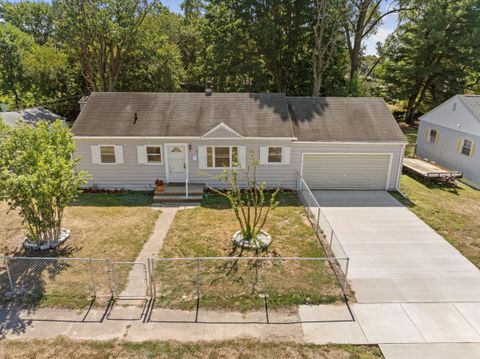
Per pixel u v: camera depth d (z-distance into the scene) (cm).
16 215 1397
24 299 895
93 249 1146
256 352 736
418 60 3378
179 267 1047
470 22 3077
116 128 1675
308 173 1758
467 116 1931
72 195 1155
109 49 3222
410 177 2033
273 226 1338
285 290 938
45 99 3700
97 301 891
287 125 1712
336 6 2750
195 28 4309
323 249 1167
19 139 1085
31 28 4641
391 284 979
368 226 1352
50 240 1162
